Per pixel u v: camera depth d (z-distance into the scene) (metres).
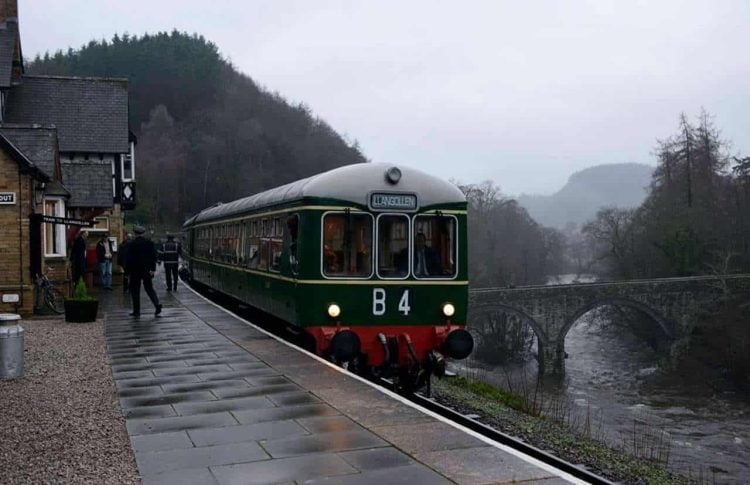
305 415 8.05
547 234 117.25
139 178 97.88
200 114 118.12
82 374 10.49
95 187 26.50
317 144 122.31
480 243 86.19
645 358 58.94
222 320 16.95
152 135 109.50
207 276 23.58
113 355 12.08
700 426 33.53
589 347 65.50
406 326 11.59
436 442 7.00
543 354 53.69
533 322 53.31
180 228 92.00
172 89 122.12
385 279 11.51
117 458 6.57
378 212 11.55
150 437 7.24
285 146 116.38
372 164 11.80
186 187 105.06
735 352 50.12
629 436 22.06
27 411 8.30
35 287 18.22
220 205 23.48
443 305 11.75
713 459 21.97
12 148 17.44
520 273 93.38
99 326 15.84
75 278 21.05
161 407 8.48
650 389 46.44
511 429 10.99
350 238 11.47
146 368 10.92
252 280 15.77
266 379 10.02
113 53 120.19
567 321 54.03
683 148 69.69
